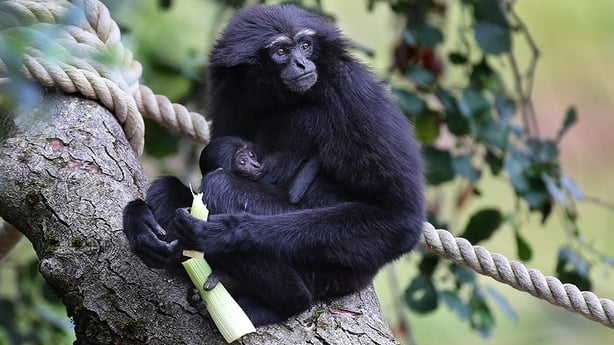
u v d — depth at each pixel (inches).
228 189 368.8
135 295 344.8
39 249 367.2
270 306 344.8
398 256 369.4
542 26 1043.3
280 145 396.5
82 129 392.8
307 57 390.0
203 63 625.0
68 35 410.6
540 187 543.2
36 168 378.0
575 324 959.6
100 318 343.6
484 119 543.5
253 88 400.8
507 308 558.3
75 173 377.1
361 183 369.4
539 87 1053.8
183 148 647.1
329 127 380.5
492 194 980.6
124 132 416.8
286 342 337.1
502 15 570.9
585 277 541.3
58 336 574.6
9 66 239.9
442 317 967.6
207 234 339.9
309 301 346.6
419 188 372.8
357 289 365.4
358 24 904.9
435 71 609.9
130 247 350.0
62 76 398.0
